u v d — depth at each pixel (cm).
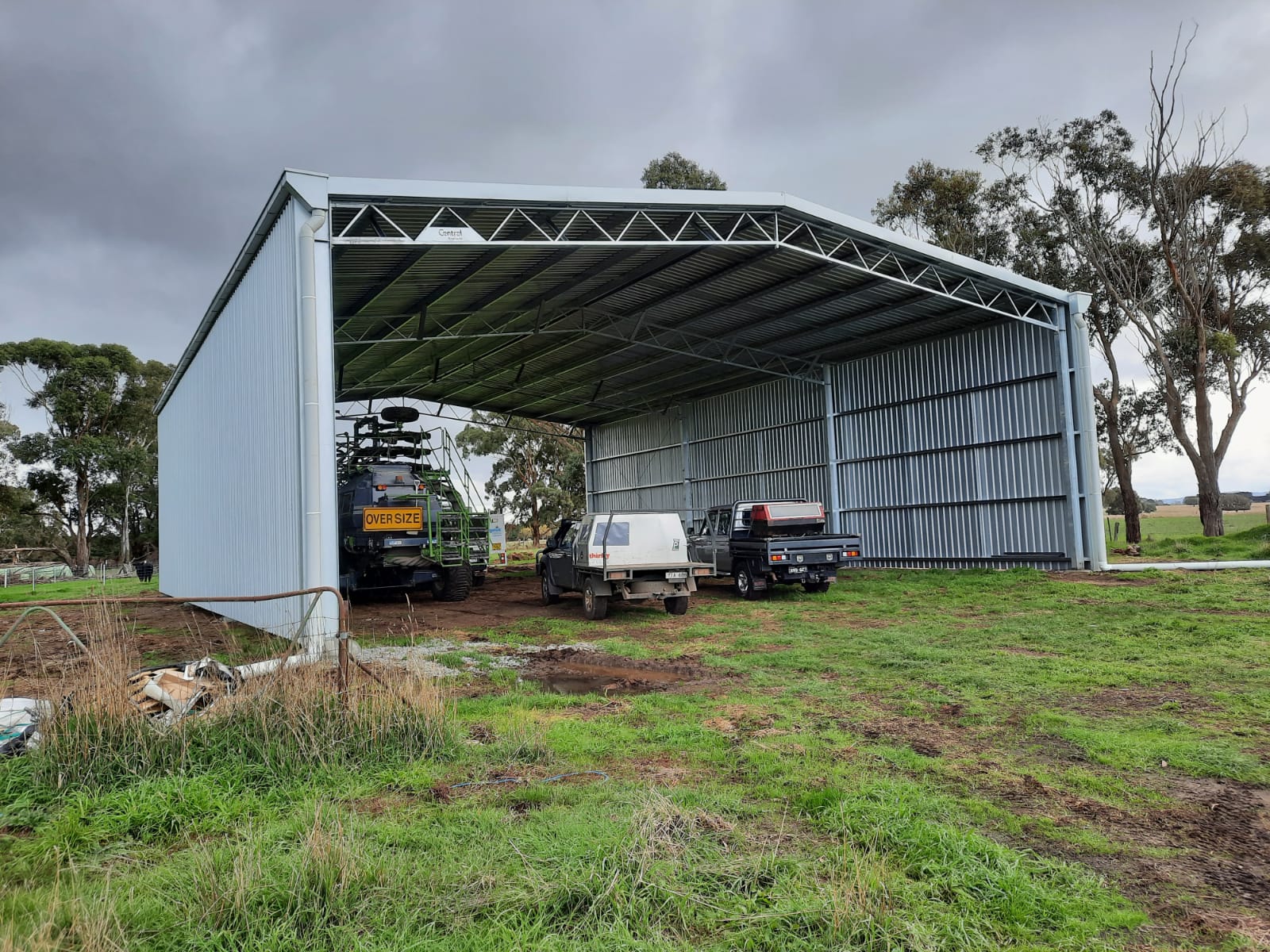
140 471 5006
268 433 1123
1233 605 1119
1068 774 459
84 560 5016
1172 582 1393
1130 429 2964
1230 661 766
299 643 594
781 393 2395
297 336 998
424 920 293
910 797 413
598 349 2175
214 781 445
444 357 2270
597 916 292
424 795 440
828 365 2203
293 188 1001
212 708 514
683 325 1964
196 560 1706
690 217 1350
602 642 1045
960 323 1839
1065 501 1647
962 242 2730
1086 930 284
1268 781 441
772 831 375
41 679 728
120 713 483
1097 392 2734
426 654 955
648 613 1349
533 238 1405
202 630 1248
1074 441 1638
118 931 275
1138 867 341
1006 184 2706
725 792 432
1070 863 343
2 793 432
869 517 2080
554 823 377
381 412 1789
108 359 5128
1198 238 2445
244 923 286
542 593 1598
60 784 436
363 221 1238
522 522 4959
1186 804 414
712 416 2686
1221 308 2595
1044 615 1134
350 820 385
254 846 342
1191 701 630
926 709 624
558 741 540
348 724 510
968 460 1841
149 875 330
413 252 1388
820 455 2236
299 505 968
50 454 4906
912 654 858
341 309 1712
